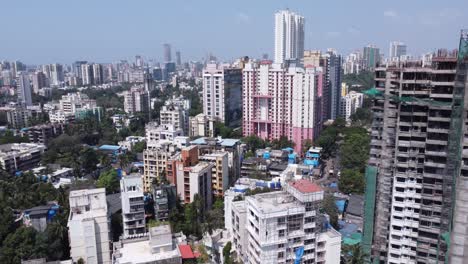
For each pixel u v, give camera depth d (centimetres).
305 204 9225
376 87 10806
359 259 10194
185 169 15225
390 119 10500
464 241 7981
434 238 9975
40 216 12875
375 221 10962
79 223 11125
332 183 18562
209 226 12962
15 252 10938
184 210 14088
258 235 9094
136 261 8888
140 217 12594
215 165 16688
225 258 10700
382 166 10744
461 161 7975
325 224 10162
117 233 12975
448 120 9462
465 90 8081
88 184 16875
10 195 15488
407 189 10369
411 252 10525
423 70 9800
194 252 10438
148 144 19738
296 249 9288
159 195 13638
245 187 14412
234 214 10875
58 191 15962
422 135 10031
